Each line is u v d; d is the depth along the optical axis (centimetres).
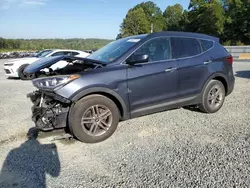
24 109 557
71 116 348
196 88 455
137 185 252
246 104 547
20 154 331
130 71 378
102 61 386
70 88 336
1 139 383
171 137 375
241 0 4575
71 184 258
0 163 306
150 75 393
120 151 332
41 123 354
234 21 4684
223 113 488
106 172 280
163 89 411
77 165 298
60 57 369
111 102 370
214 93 488
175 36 439
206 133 386
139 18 7012
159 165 291
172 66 417
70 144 361
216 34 4900
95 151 336
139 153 324
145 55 366
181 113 495
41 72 393
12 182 264
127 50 389
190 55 448
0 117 497
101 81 353
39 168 293
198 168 281
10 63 1068
